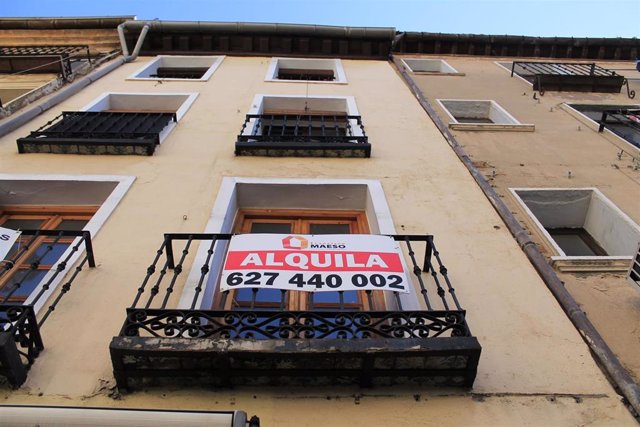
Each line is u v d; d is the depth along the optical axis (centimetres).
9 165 638
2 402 333
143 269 460
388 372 343
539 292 457
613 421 337
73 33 1347
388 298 455
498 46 1452
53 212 610
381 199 590
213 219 536
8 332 331
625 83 1138
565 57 1472
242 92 951
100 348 376
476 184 643
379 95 973
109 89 952
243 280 392
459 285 461
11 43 1347
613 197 660
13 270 485
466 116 1018
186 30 1220
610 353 382
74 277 413
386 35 1236
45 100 848
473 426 330
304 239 427
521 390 357
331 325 352
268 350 327
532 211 678
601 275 511
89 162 656
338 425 326
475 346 335
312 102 926
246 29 1220
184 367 337
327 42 1250
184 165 657
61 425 274
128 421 275
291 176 639
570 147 814
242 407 336
